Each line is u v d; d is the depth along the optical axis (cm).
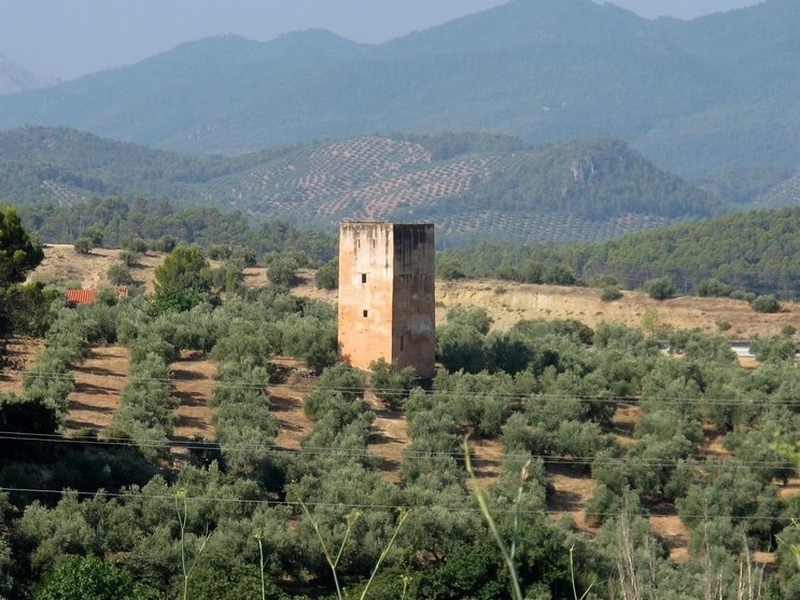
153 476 12256
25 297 14400
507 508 12100
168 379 15550
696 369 18012
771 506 13062
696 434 15450
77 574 9481
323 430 14438
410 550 11050
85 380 15738
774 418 15812
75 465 11994
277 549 10931
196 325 17962
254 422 14362
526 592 10506
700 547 12256
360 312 16750
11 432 12412
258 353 16800
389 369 16425
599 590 10719
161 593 9931
